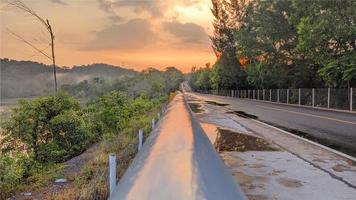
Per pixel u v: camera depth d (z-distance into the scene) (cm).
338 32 3138
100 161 998
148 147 379
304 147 1123
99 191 591
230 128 1680
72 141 1712
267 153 1016
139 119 2205
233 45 8656
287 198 590
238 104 4331
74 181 900
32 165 1437
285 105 4147
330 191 629
